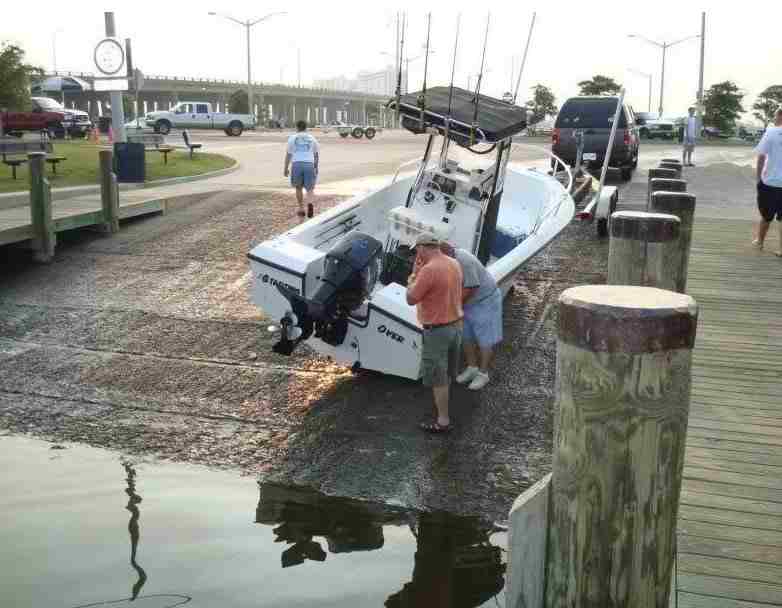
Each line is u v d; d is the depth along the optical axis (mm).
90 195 16078
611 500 2240
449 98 8547
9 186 17094
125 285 10805
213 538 4766
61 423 6797
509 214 11664
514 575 2447
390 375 7875
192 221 14109
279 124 66688
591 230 13312
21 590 4094
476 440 6434
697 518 4141
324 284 6586
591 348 2176
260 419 6898
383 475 5836
